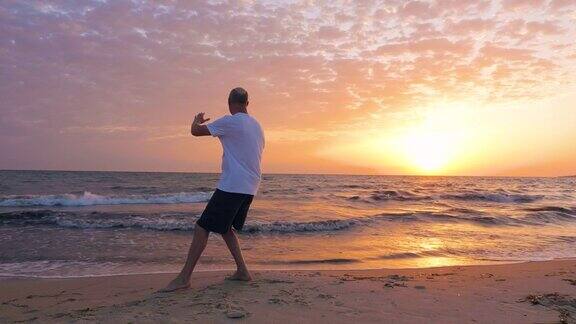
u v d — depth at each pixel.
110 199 20.69
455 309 3.74
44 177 53.00
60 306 4.32
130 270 7.20
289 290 4.24
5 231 11.23
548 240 11.30
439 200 25.95
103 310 3.67
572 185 59.06
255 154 4.21
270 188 39.25
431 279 5.38
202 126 4.13
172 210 17.12
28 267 7.37
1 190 28.67
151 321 3.20
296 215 16.47
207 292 4.12
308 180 67.81
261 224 12.59
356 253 9.10
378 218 15.35
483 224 14.64
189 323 3.16
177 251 8.91
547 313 3.71
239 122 4.12
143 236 10.74
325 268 7.50
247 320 3.27
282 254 8.80
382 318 3.42
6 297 5.06
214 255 8.41
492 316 3.56
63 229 11.63
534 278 5.59
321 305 3.73
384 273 6.50
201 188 33.91
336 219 14.55
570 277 5.76
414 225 13.95
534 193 35.50
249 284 4.51
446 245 10.34
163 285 5.68
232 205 4.18
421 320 3.39
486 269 7.02
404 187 43.88
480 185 53.16
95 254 8.53
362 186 45.25
